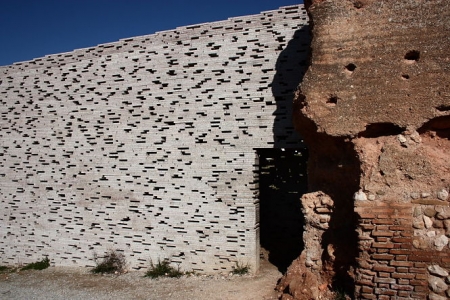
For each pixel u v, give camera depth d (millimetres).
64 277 10156
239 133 9117
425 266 5418
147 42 10195
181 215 9617
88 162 10773
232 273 9016
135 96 10258
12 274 10836
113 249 10367
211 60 9461
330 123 6262
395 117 5836
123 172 10320
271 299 7113
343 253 6449
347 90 6180
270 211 11938
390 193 5695
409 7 5918
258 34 9070
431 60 5695
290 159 11922
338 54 6301
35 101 11602
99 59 10781
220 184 9250
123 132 10359
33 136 11570
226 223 9172
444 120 5641
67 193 11031
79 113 10953
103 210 10531
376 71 6012
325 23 6445
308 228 7023
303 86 6535
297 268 7059
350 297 6094
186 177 9594
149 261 9930
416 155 5672
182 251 9578
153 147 9984
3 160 11961
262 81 8961
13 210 11742
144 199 10039
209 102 9422
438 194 5477
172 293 8289
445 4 5707
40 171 11422
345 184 6602
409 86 5793
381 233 5656
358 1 6254
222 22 9422
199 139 9492
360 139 6168
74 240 10883
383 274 5609
